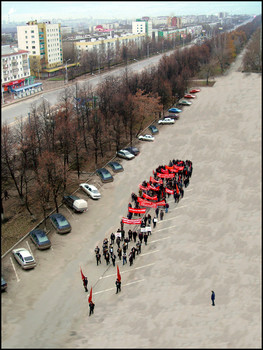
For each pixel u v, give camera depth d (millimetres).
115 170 85688
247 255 53375
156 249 55938
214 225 62188
